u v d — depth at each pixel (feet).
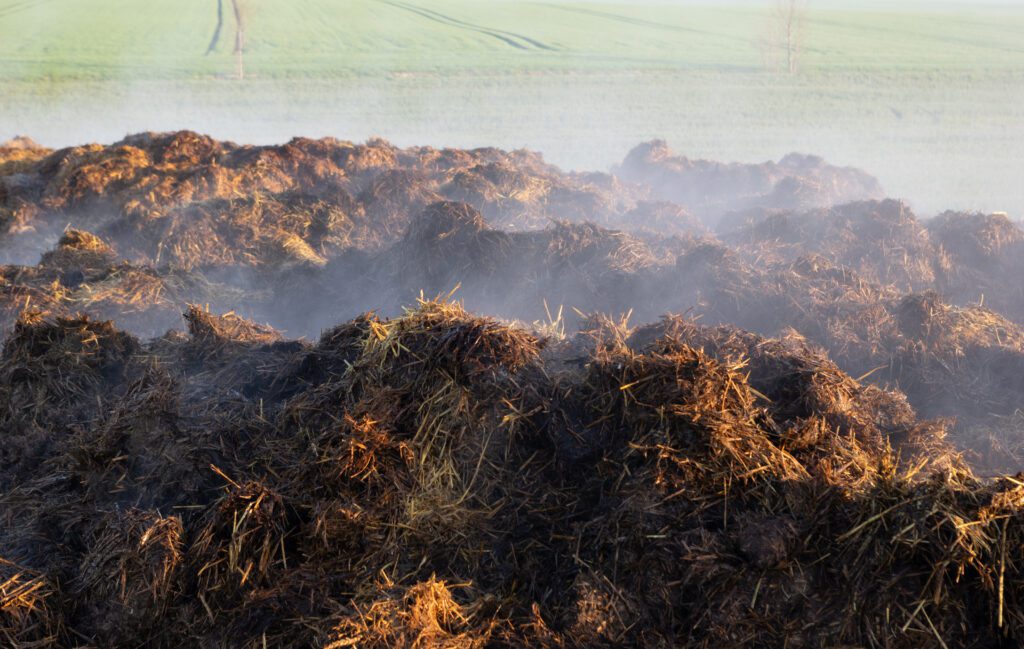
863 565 12.12
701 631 12.01
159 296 26.09
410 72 143.02
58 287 25.26
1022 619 11.47
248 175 38.55
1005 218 32.32
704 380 14.43
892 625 11.66
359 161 43.01
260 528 13.19
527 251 27.94
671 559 12.58
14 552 13.78
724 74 145.69
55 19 209.97
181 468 14.78
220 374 18.15
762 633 11.89
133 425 15.64
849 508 12.74
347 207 35.12
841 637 11.75
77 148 42.60
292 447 15.20
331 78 137.80
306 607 12.53
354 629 11.75
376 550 13.24
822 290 24.45
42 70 134.10
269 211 33.09
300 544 13.24
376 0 302.25
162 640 12.41
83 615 12.76
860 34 219.20
